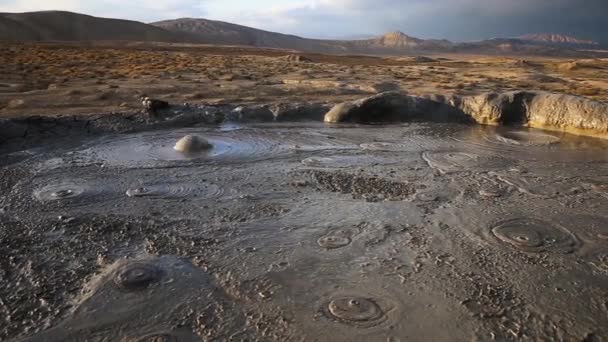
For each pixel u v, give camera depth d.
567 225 4.52
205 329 2.93
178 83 13.93
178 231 4.28
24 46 36.28
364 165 6.39
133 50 39.97
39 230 4.25
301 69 22.72
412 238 4.19
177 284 3.41
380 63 36.66
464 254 3.90
